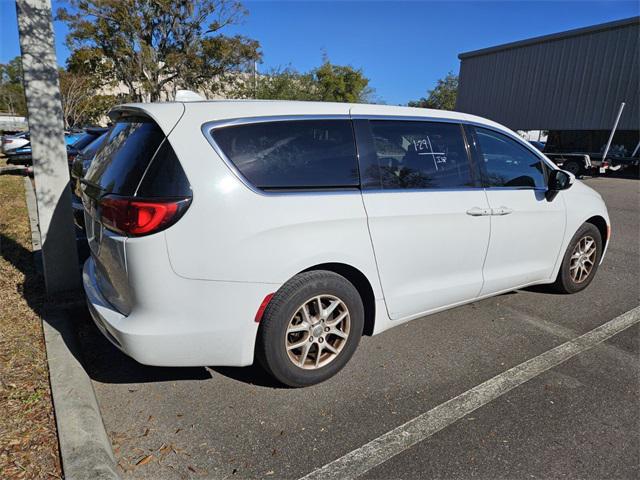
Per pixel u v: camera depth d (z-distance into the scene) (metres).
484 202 3.52
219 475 2.21
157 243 2.36
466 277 3.55
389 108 3.23
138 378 3.01
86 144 9.86
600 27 21.27
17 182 11.76
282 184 2.67
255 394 2.86
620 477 2.23
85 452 2.19
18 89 61.66
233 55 28.53
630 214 9.61
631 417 2.69
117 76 29.88
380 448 2.41
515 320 4.02
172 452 2.35
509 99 26.19
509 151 3.84
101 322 2.69
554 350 3.48
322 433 2.52
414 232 3.14
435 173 3.32
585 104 22.42
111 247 2.50
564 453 2.39
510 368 3.22
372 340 3.62
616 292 4.75
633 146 20.92
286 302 2.67
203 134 2.50
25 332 3.40
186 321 2.47
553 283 4.55
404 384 3.01
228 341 2.58
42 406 2.56
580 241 4.48
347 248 2.85
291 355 2.82
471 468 2.28
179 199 2.38
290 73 22.97
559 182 3.95
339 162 2.89
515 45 25.27
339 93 31.31
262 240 2.55
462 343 3.58
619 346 3.56
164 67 28.20
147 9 27.05
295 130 2.78
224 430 2.52
